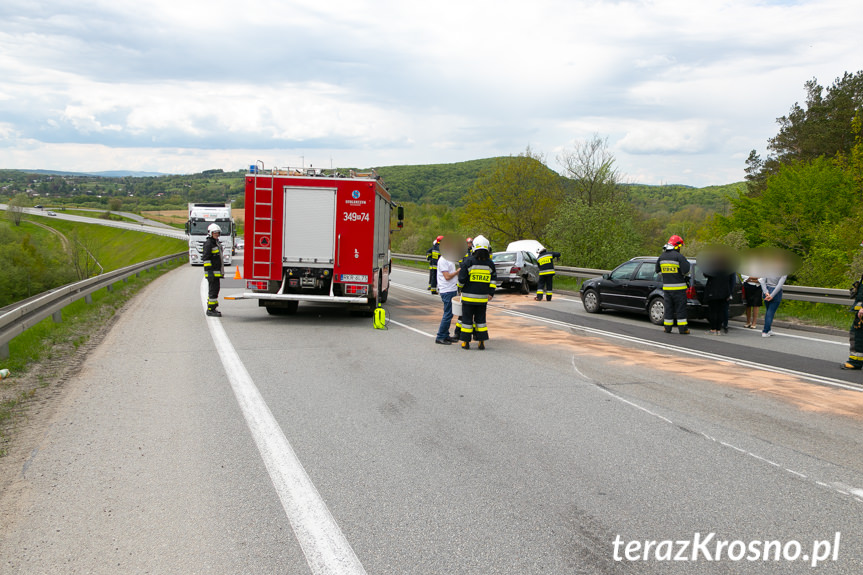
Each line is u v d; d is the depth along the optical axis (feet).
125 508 13.17
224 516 12.84
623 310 49.75
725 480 15.23
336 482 14.70
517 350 33.68
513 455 16.75
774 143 132.87
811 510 13.60
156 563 10.99
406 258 136.05
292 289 44.55
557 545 11.80
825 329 43.96
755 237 107.55
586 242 95.55
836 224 89.51
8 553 11.30
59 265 166.91
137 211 497.05
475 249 33.78
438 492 14.19
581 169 131.95
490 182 139.64
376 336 37.81
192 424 19.11
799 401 23.22
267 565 10.94
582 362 30.40
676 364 30.35
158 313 46.55
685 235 167.63
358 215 42.57
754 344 37.86
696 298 43.21
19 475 14.93
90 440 17.52
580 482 14.93
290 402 21.86
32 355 28.45
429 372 27.43
